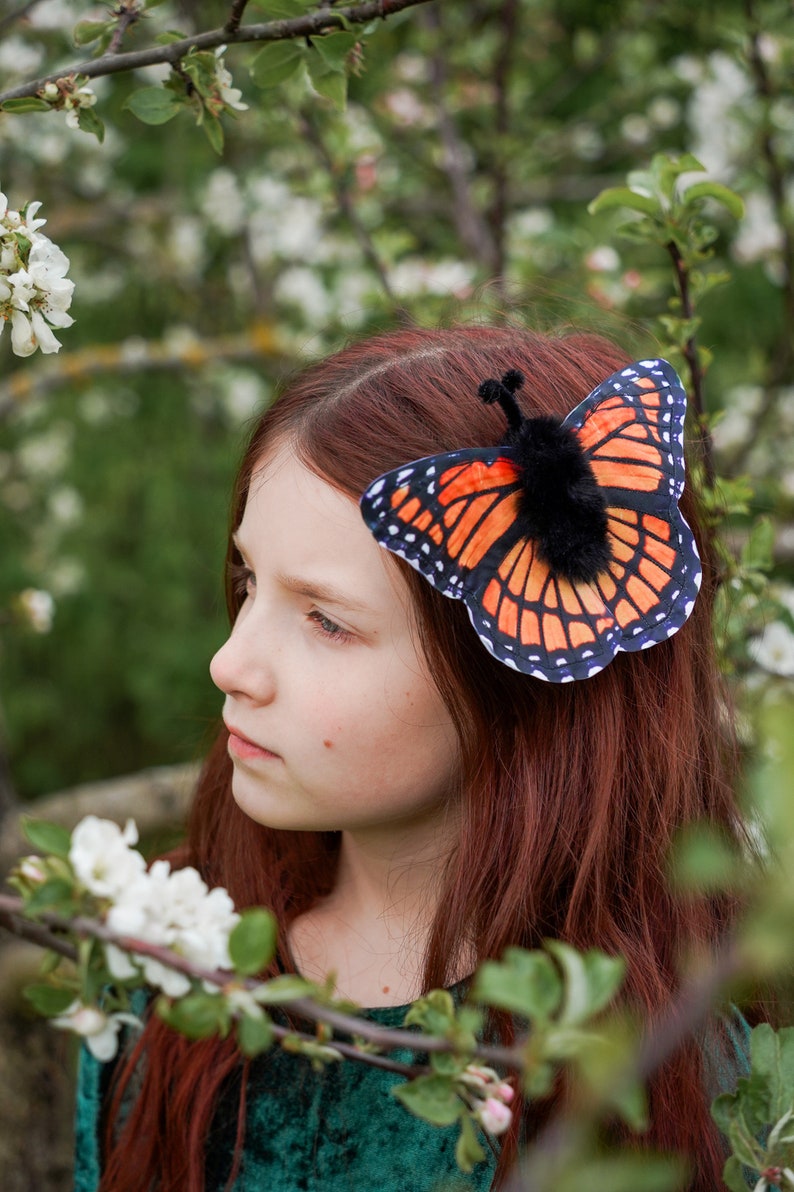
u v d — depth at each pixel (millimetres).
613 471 1030
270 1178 1091
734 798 1136
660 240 1254
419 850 1098
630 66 2211
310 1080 1094
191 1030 856
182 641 2680
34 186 2482
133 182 2547
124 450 2754
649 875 1086
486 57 2100
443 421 1061
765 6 1776
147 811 1410
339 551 1028
